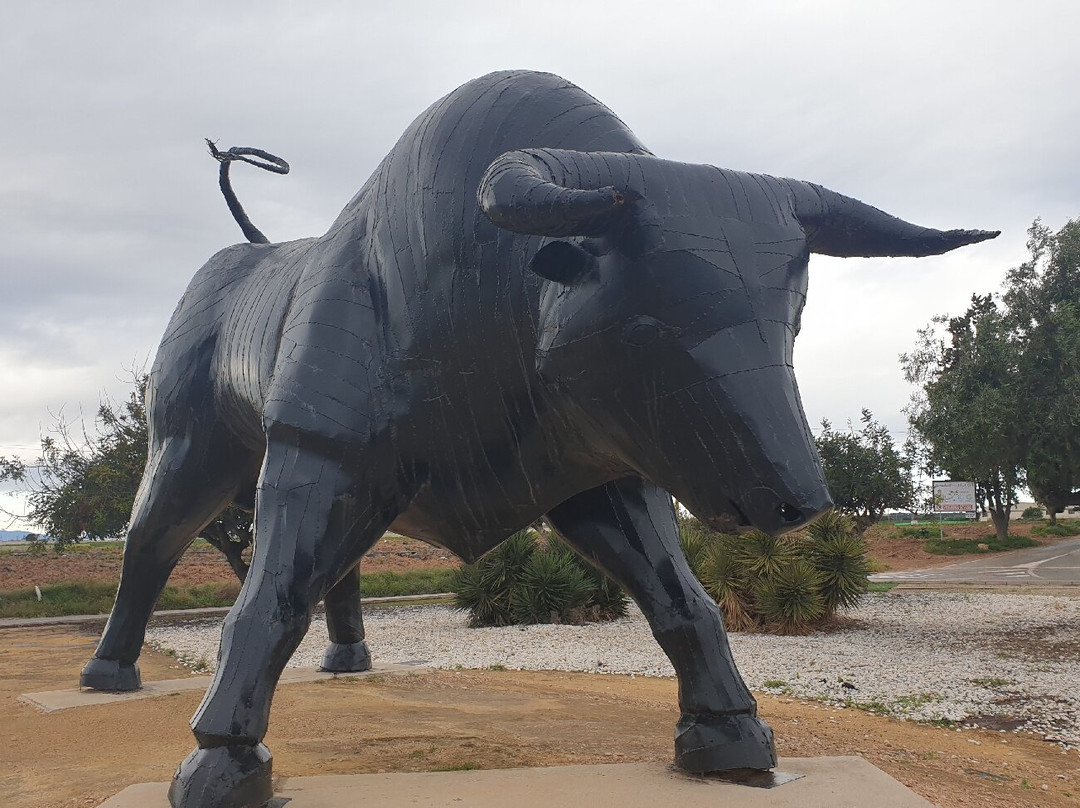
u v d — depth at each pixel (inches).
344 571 136.5
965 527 1707.7
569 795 126.8
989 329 797.9
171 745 184.9
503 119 138.9
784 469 102.0
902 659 355.9
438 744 180.9
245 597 127.6
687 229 110.8
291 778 139.3
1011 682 299.9
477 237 131.6
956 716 248.7
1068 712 252.4
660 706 247.4
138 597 238.5
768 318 109.1
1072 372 757.3
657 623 143.4
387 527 142.7
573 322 114.0
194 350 213.0
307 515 132.0
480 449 135.7
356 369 139.5
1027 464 849.5
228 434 210.1
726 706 138.4
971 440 791.1
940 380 854.5
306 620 129.6
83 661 382.9
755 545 468.1
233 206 261.0
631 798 125.2
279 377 143.3
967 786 163.6
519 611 518.6
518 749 175.9
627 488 148.2
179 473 212.5
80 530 771.4
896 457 854.5
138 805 127.6
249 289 201.6
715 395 105.5
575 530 148.9
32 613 679.1
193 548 1162.6
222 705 120.6
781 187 121.0
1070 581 790.5
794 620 452.4
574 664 357.7
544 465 134.7
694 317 107.6
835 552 479.8
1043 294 790.5
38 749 184.4
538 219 98.7
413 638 455.5
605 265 112.2
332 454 135.5
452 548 149.5
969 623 478.0
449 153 139.1
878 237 124.3
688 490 110.3
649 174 113.7
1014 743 217.9
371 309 143.3
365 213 152.9
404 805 122.5
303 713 214.7
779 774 136.6
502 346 129.3
